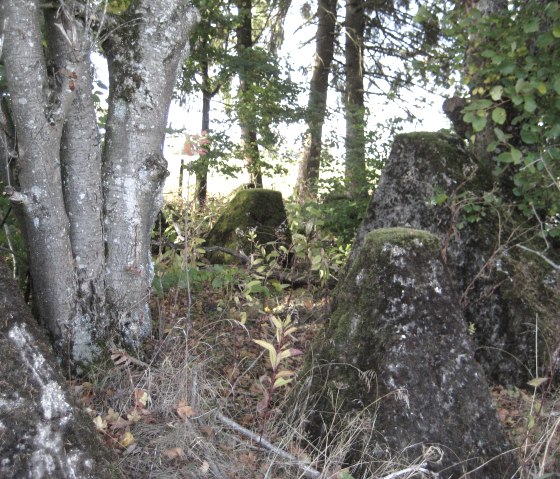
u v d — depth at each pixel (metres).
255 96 12.35
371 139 8.87
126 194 3.81
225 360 4.24
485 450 3.00
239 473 2.89
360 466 2.92
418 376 3.05
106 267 3.81
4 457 2.10
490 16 5.12
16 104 3.17
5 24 3.04
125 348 3.85
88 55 3.48
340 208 8.05
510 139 5.56
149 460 2.86
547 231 4.95
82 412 2.39
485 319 4.70
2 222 3.98
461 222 4.90
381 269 3.27
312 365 3.39
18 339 2.31
